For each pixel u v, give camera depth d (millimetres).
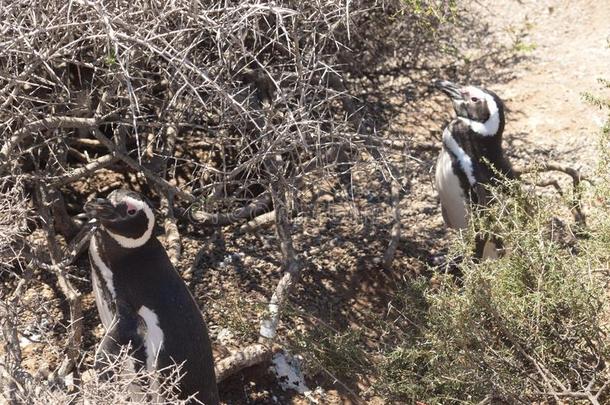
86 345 3271
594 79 4582
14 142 3186
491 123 3727
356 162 3486
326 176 3449
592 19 4895
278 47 3633
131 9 2938
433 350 3242
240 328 3400
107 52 3152
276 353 3406
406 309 3439
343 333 3482
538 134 4320
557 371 3246
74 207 3621
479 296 3162
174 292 3008
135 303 2998
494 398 3238
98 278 3041
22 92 3250
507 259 3277
